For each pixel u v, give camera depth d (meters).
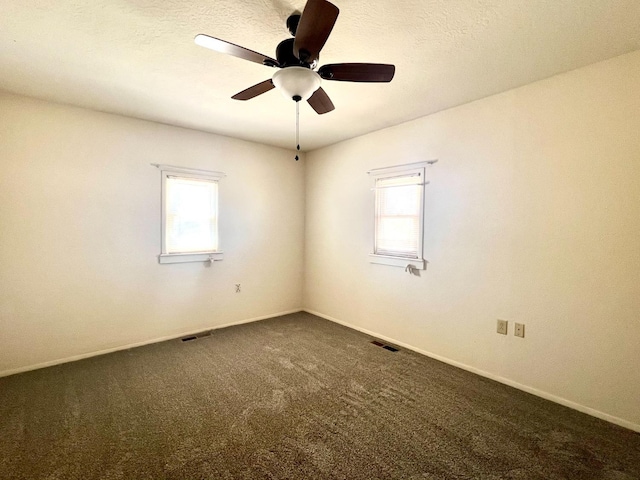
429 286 3.10
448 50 1.95
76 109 2.90
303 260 4.71
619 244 2.02
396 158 3.39
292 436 1.86
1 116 2.58
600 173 2.08
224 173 3.86
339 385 2.49
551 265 2.30
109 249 3.10
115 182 3.11
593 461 1.69
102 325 3.08
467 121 2.77
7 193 2.61
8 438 1.82
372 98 2.67
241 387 2.44
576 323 2.19
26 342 2.71
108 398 2.26
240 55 1.59
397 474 1.58
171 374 2.64
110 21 1.70
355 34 1.78
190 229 3.66
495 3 1.52
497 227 2.59
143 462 1.64
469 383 2.55
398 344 3.38
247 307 4.15
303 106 2.88
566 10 1.57
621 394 2.01
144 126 3.27
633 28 1.70
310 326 3.98
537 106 2.35
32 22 1.70
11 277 2.64
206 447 1.76
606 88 2.04
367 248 3.74
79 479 1.52
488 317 2.65
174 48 1.96
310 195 4.60
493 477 1.57
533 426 1.99
